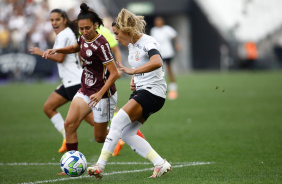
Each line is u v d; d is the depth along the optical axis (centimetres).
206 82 7775
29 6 8600
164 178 1981
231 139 3009
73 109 2150
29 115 4406
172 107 4797
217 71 11250
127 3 10850
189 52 11488
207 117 4047
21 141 3103
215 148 2733
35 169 2258
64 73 2616
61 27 2562
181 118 4044
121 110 1967
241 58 11212
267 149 2656
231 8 11325
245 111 4344
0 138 3225
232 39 11312
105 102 2178
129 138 2036
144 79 1997
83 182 1938
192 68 11575
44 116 4350
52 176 2092
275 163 2281
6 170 2238
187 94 6056
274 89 6328
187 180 1923
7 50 8081
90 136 3309
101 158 1956
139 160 2459
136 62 2000
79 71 2631
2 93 6347
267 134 3153
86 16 2022
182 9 10988
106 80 2158
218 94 5909
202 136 3152
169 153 2620
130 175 2080
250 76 8900
